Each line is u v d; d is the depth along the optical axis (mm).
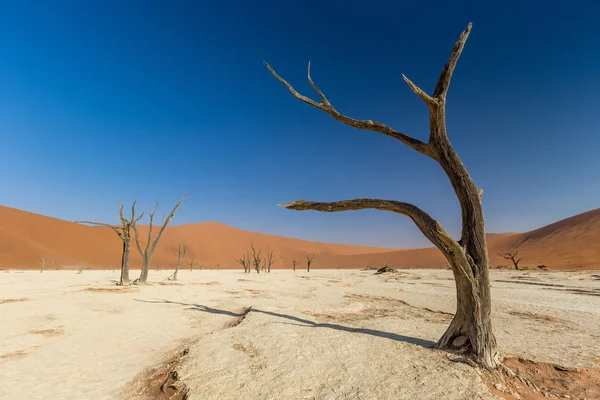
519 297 18078
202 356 6562
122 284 21672
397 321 10023
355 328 8664
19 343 8156
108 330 9523
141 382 5977
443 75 6023
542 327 9688
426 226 6504
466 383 4879
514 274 41688
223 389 5070
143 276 23062
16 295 16125
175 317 11430
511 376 5371
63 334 9039
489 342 5766
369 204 7180
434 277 37938
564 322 10641
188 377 5641
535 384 5219
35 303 13609
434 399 4461
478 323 5855
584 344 7469
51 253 57469
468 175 6230
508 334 8539
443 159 6406
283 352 6527
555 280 31562
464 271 5996
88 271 45938
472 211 6156
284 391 4875
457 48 5805
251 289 21062
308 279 33375
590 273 39312
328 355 6297
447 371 5281
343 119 7312
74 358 7188
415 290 21484
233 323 10672
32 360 7004
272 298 16234
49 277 30703
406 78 5840
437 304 14852
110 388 5699
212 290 19766
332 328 8508
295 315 10789
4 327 9641
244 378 5434
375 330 8422
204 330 9781
